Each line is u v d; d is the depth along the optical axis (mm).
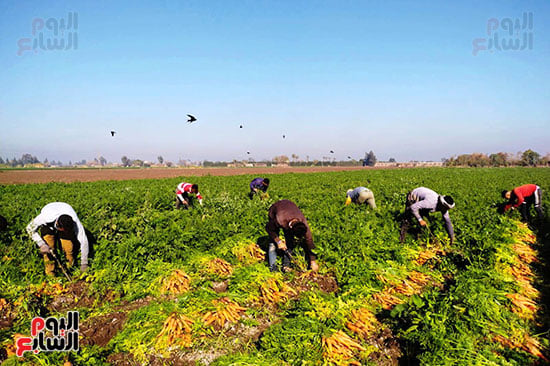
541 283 6684
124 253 6902
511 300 5547
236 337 4797
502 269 6875
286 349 4262
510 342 4617
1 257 7008
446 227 8391
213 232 8523
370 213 10930
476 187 22000
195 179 33312
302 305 5336
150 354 4453
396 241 8633
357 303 5582
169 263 7012
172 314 4988
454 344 4258
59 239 7086
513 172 48250
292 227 5938
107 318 5262
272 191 18344
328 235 8234
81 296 6000
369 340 4762
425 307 5000
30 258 6930
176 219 9766
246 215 10156
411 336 4453
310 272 6824
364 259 7195
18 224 9016
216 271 7000
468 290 5344
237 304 5516
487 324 4785
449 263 7484
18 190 22312
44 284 6207
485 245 7656
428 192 8328
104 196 17391
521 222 11383
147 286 6242
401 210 11328
